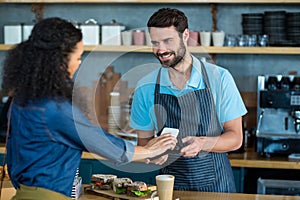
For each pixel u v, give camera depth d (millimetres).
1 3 4777
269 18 4215
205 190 2967
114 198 2617
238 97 2934
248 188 4117
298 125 4078
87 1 4383
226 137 2889
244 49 4207
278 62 4598
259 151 4117
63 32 2070
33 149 2090
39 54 2062
